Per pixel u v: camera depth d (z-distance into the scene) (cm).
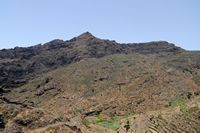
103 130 6669
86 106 11369
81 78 14075
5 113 5169
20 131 4909
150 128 7619
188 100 10300
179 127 7800
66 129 5191
